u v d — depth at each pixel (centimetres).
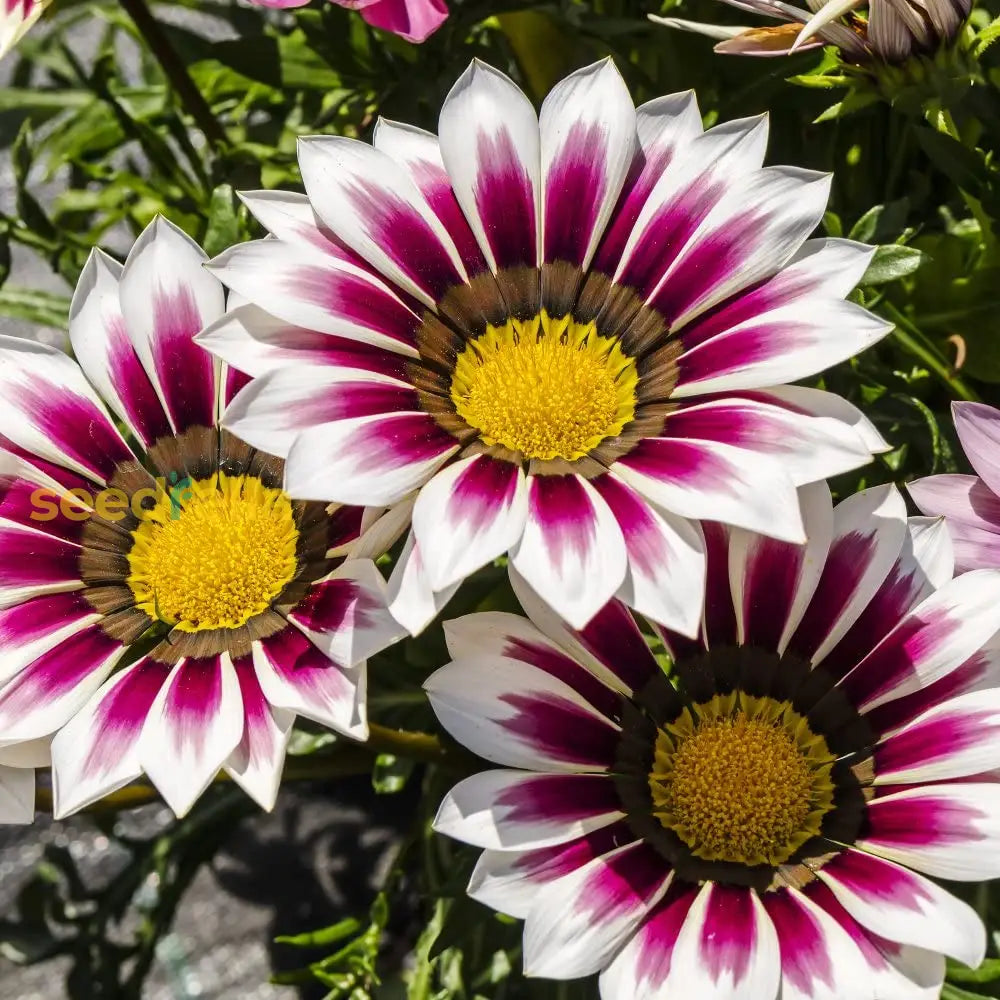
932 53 41
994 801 38
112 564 41
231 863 53
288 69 50
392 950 51
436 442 39
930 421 44
